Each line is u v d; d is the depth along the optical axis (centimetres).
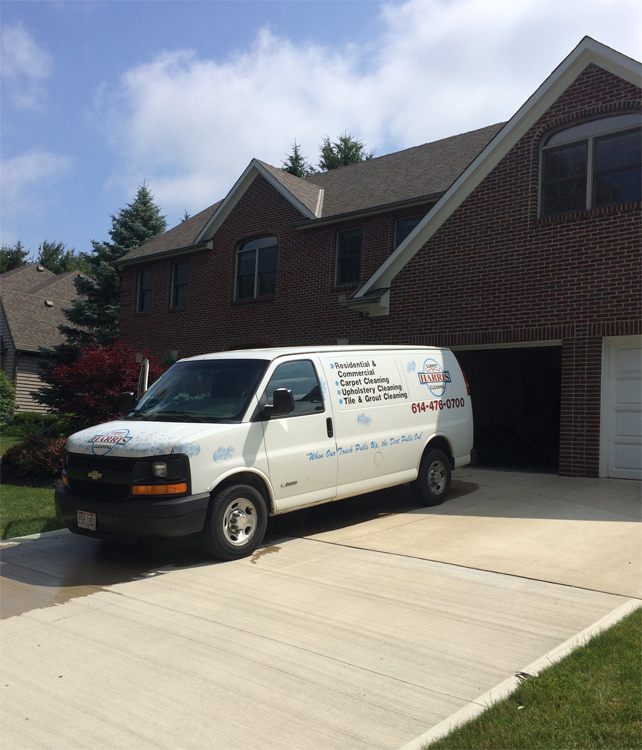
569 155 1181
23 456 1181
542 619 497
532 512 862
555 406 2212
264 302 1823
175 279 2102
